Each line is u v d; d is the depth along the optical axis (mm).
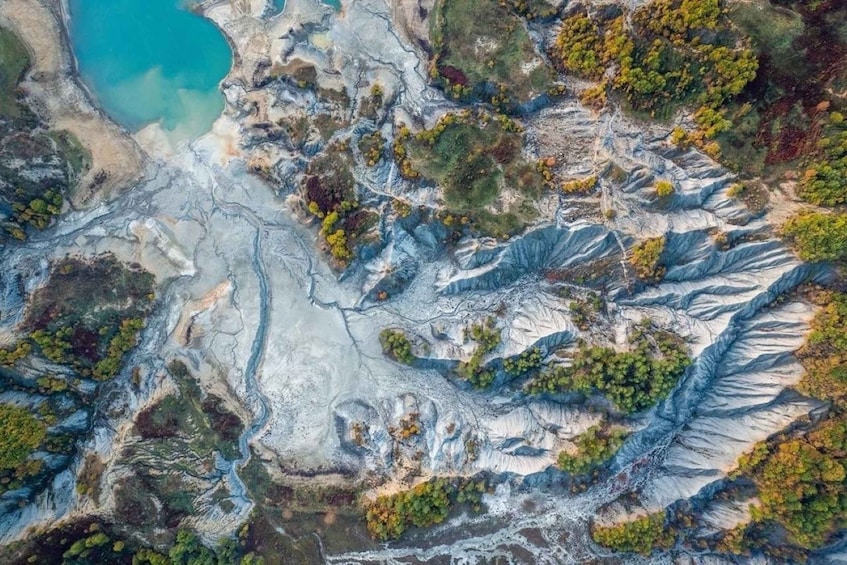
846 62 41719
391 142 51125
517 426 50594
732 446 47656
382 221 50812
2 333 48219
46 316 49375
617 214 47469
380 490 50844
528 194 48750
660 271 47844
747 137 45125
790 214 44500
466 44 49875
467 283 51312
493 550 50625
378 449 51500
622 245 47781
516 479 50250
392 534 49219
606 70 47125
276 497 51219
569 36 48125
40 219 50531
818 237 42469
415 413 51406
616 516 49906
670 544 48625
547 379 49531
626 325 48688
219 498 50844
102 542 46562
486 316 51125
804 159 44031
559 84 48781
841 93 42188
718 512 48406
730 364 47781
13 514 47281
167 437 50531
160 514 48844
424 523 49156
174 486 49719
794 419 45375
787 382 45781
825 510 43219
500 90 49125
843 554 46156
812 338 44062
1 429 46094
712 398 48750
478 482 50219
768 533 47438
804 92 43094
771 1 42719
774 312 46562
